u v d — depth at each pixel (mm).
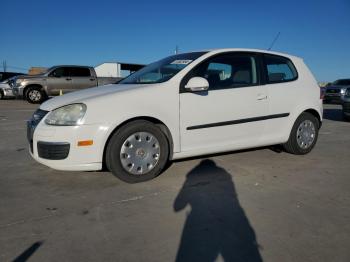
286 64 5367
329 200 3682
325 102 20875
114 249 2699
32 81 16625
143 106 4070
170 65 4738
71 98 4098
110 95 4027
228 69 4781
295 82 5332
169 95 4242
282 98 5129
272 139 5113
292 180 4324
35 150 4074
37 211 3387
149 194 3824
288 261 2545
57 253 2643
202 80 4227
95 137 3873
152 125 4148
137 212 3363
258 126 4938
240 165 4938
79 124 3848
